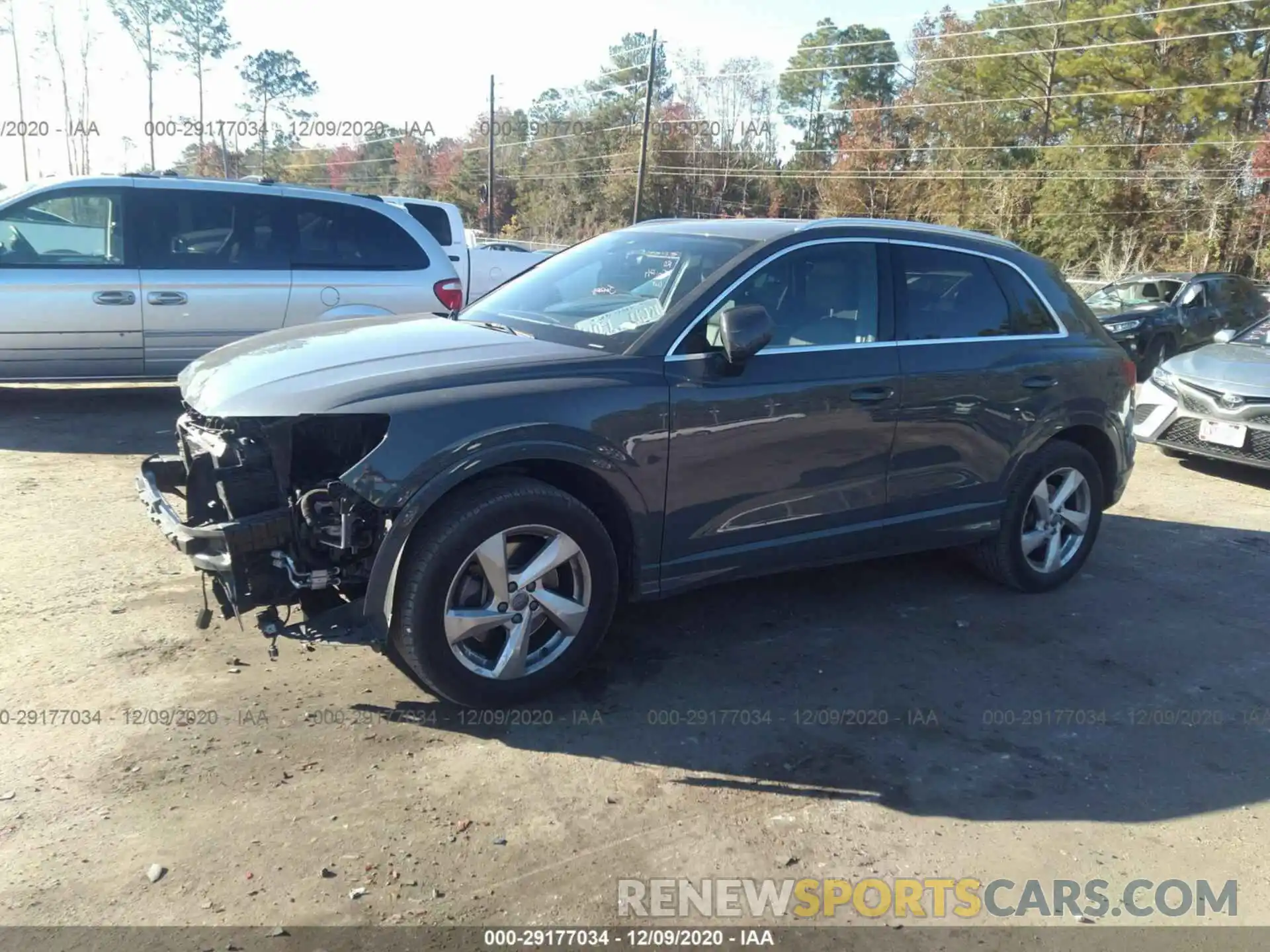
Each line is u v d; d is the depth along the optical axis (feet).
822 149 220.43
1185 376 27.22
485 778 11.04
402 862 9.56
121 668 13.07
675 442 13.03
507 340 13.64
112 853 9.47
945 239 16.25
